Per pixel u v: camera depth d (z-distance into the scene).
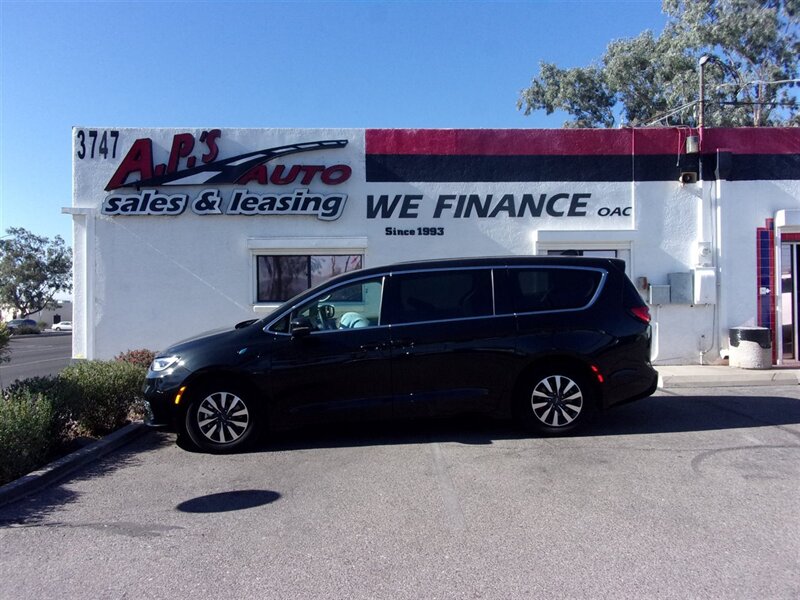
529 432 7.05
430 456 6.24
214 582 3.72
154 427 6.75
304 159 12.17
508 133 12.36
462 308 6.88
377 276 6.95
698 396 9.47
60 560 4.05
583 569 3.81
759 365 11.60
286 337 6.65
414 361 6.68
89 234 11.94
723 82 22.55
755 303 12.30
